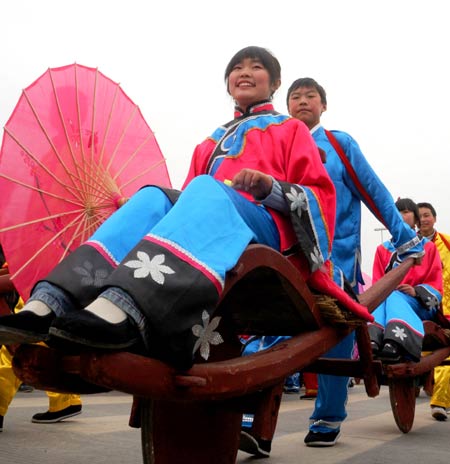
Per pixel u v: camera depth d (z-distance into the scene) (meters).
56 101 3.46
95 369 1.37
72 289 1.72
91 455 3.09
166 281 1.51
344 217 3.65
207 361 2.16
